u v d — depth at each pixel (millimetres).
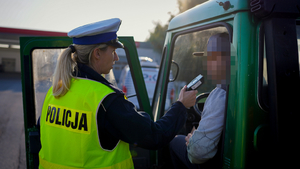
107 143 978
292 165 1153
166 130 1069
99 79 1030
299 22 1293
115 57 1142
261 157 1192
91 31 994
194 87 1245
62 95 1022
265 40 1182
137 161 1875
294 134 1141
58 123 1014
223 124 1274
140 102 1835
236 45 1193
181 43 1962
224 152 1252
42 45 1680
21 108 7656
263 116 1196
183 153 1671
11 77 21688
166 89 2119
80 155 946
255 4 1141
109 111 943
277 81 1122
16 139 4625
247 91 1161
